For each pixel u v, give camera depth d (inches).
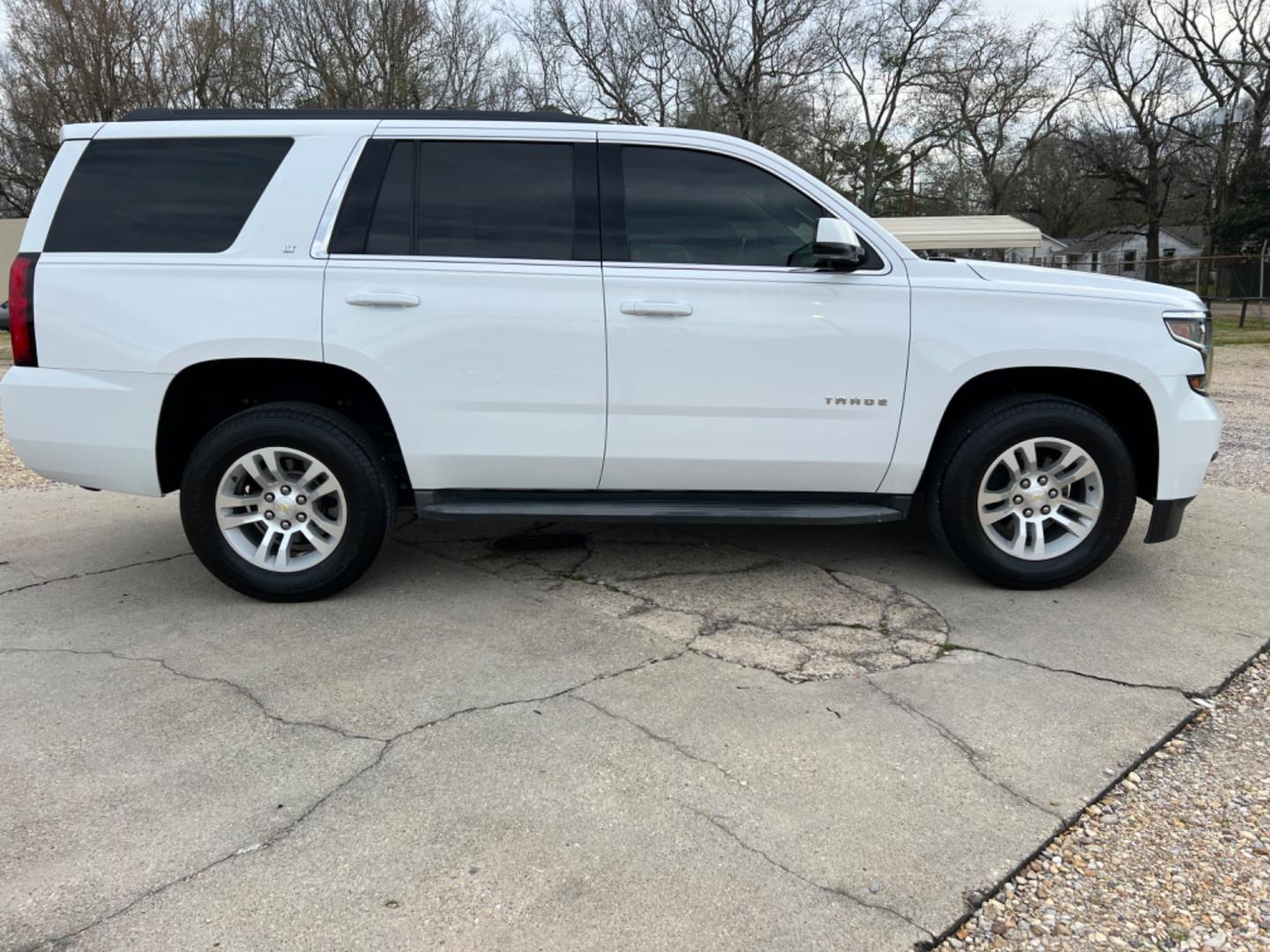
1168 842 89.2
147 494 142.6
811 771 99.6
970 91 1604.3
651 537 186.7
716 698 116.0
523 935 75.3
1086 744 105.5
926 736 107.0
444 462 144.3
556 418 142.3
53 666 125.5
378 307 137.3
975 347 141.3
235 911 77.8
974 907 79.7
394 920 76.9
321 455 141.9
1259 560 170.7
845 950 74.3
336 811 92.1
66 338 137.6
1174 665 125.7
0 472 253.6
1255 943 76.2
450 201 141.6
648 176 143.9
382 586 157.2
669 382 141.0
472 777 98.3
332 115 143.7
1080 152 1712.6
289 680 121.0
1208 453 147.6
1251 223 1461.6
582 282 139.3
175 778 97.9
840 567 166.9
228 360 138.9
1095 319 141.9
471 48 1168.2
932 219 898.7
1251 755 104.3
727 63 1289.4
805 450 144.8
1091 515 149.4
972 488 147.0
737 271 140.9
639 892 80.5
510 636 135.5
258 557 146.8
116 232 139.1
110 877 82.0
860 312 141.0
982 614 144.0
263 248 137.9
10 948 73.2
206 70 1130.7
